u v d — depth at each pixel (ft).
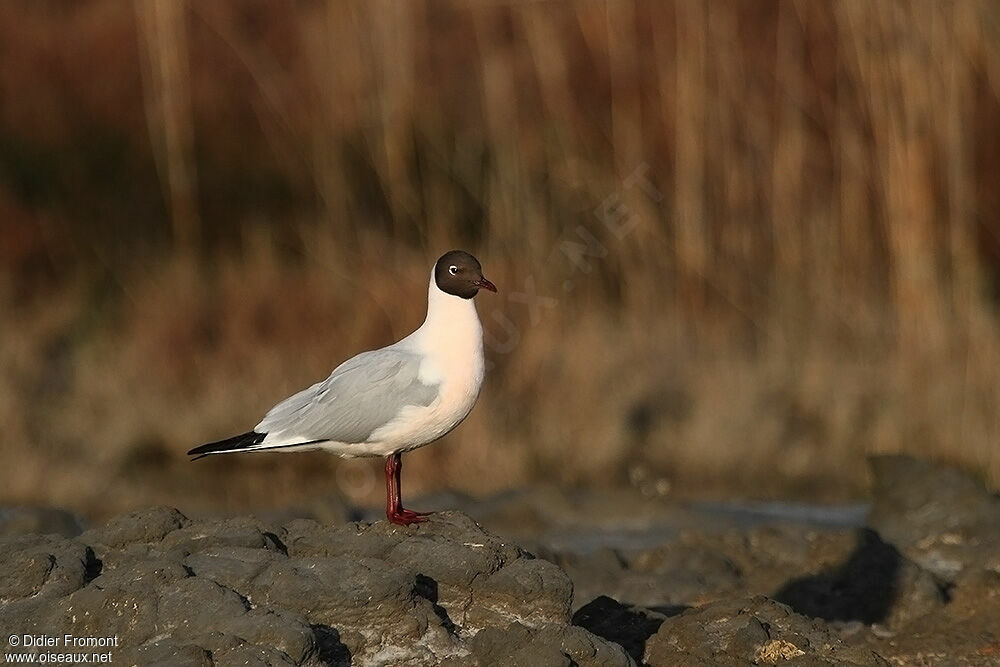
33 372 54.03
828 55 56.34
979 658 27.40
